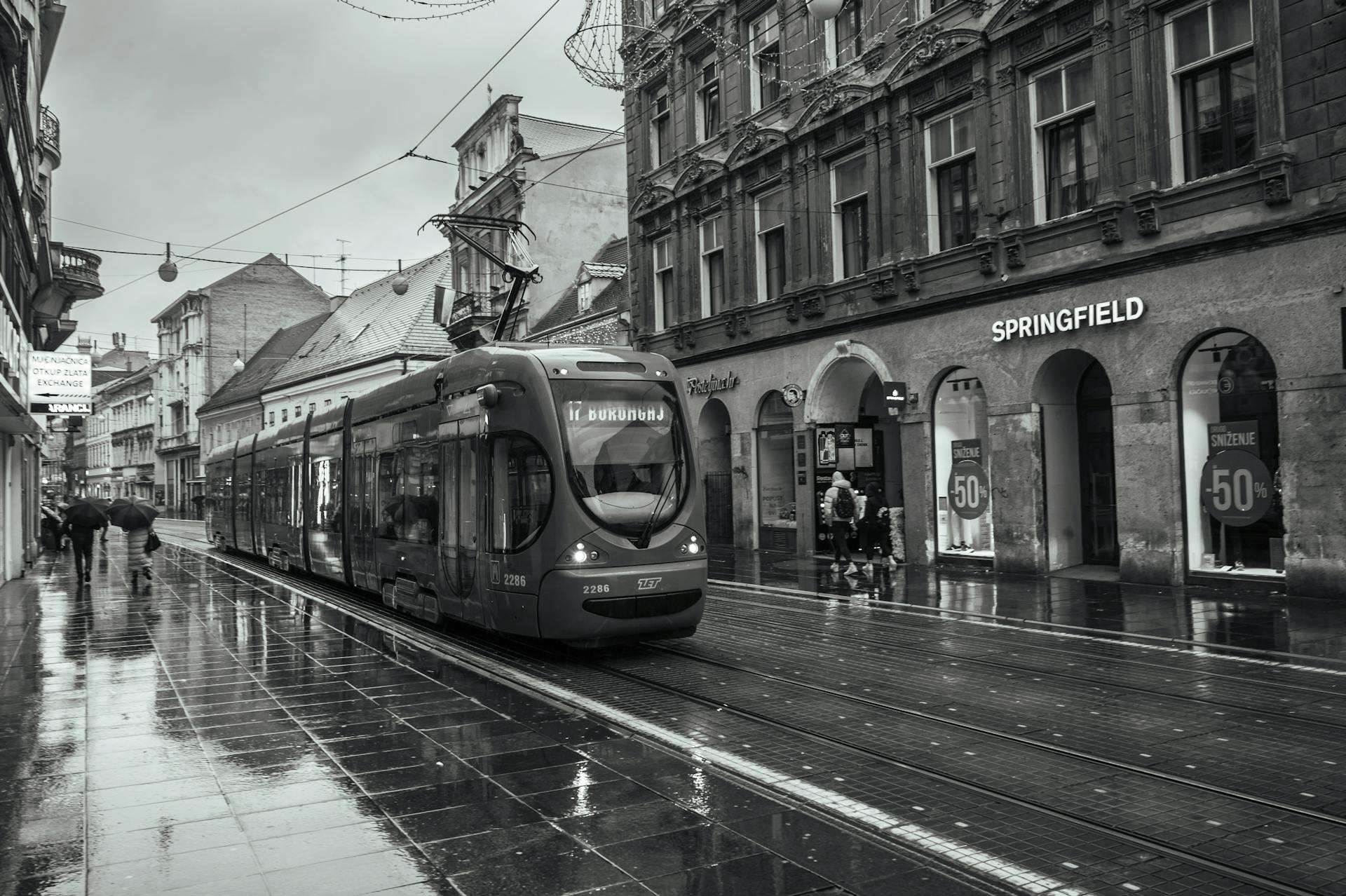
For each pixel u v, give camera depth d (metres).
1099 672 8.96
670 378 10.80
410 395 13.55
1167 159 14.54
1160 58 14.54
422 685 8.99
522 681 9.08
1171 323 14.37
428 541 12.41
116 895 4.44
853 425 21.81
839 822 5.23
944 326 18.19
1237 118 13.77
